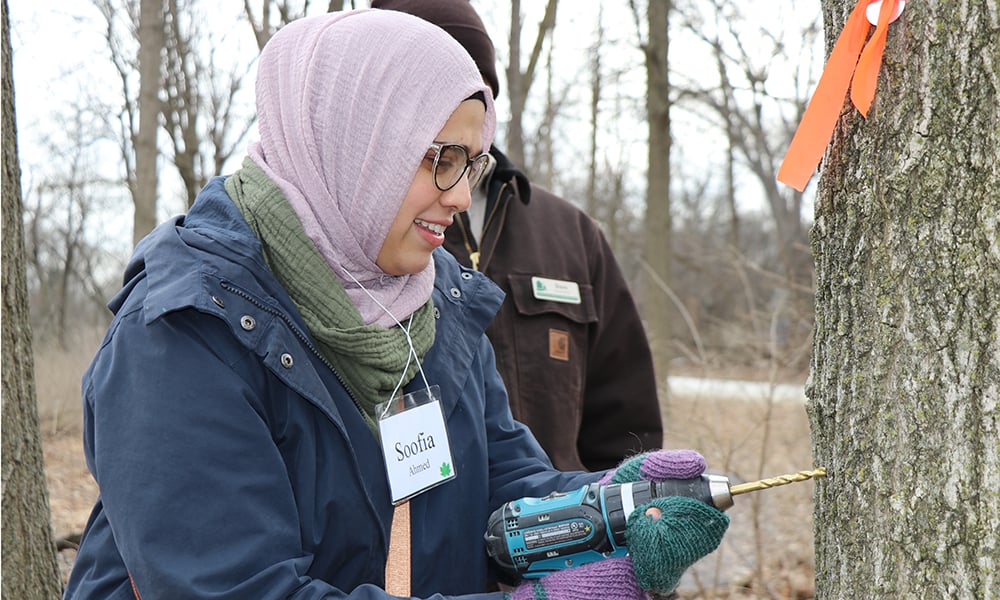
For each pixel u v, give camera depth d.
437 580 1.60
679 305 5.95
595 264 2.70
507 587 1.70
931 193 1.30
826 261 1.49
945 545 1.28
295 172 1.56
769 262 12.38
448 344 1.73
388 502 1.55
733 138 13.31
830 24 1.50
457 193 1.60
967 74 1.26
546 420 2.49
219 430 1.33
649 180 9.27
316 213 1.56
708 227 20.91
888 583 1.35
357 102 1.54
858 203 1.41
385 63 1.54
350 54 1.55
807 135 1.40
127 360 1.36
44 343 13.21
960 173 1.27
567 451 2.51
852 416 1.42
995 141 1.24
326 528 1.47
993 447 1.24
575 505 1.50
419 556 1.57
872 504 1.38
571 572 1.49
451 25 2.48
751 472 5.88
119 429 1.32
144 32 7.19
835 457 1.46
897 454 1.34
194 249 1.43
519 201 2.63
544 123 14.22
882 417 1.36
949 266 1.28
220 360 1.39
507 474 1.79
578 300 2.59
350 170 1.55
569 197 20.98
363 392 1.55
